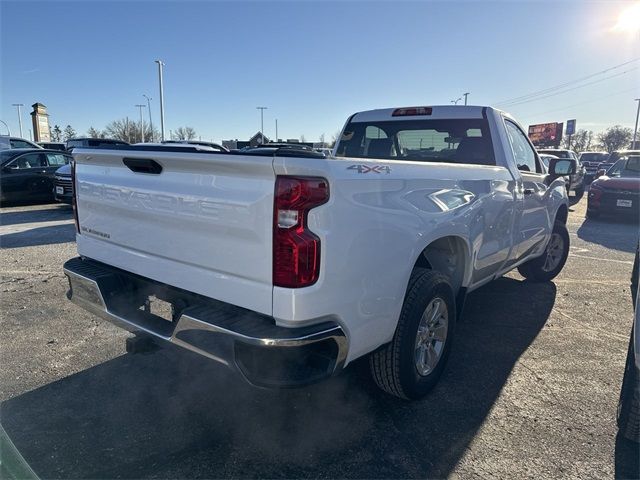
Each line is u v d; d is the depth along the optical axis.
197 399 3.14
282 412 3.01
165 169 2.58
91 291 3.01
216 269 2.42
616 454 2.65
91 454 2.57
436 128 4.59
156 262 2.74
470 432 2.84
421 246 2.80
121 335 4.13
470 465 2.54
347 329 2.36
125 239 2.95
